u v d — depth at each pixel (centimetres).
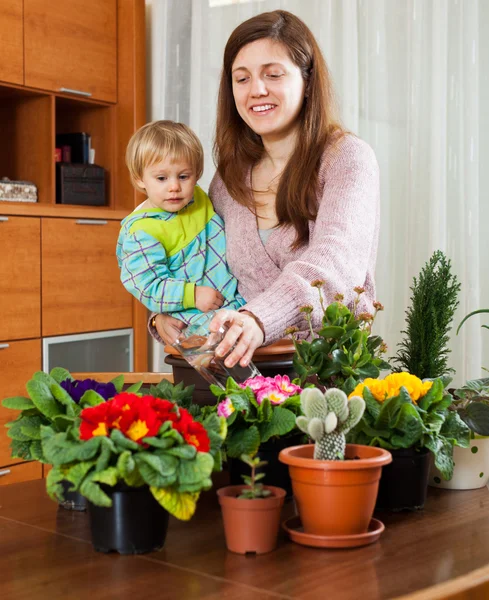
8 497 129
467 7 296
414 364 166
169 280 186
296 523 109
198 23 363
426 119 306
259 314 139
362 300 167
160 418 100
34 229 332
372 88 316
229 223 187
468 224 298
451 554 100
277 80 167
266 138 177
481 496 129
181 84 375
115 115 375
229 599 86
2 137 366
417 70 306
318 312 148
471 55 296
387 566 96
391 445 116
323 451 105
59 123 395
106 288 363
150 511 100
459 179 300
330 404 104
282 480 121
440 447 119
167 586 90
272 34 167
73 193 357
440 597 88
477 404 133
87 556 100
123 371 373
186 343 132
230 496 104
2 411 319
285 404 121
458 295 298
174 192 191
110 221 364
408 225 310
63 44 348
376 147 316
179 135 193
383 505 119
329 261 152
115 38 372
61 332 344
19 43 330
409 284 309
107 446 95
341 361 136
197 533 109
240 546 101
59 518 117
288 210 170
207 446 100
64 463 98
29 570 96
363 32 316
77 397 121
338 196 163
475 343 296
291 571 94
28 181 345
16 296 326
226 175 184
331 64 321
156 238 191
